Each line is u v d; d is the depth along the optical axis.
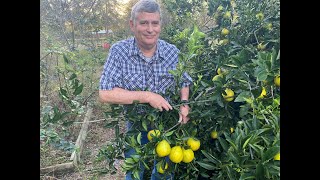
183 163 2.12
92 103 5.17
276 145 1.19
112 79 2.28
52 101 4.79
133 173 1.73
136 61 2.37
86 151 4.32
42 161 3.86
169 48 2.47
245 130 1.35
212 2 2.98
